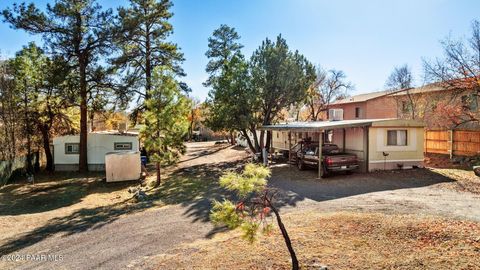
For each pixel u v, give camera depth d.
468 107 20.27
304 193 12.39
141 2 21.52
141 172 19.33
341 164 15.61
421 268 4.88
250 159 24.19
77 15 18.84
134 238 8.36
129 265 6.52
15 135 21.39
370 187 12.99
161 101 16.00
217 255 6.53
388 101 32.09
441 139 21.52
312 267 5.32
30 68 20.45
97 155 22.44
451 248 5.61
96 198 14.30
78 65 20.00
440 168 16.75
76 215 11.43
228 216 4.98
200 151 33.06
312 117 35.94
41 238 8.92
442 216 8.40
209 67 28.73
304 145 19.08
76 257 7.27
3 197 15.10
